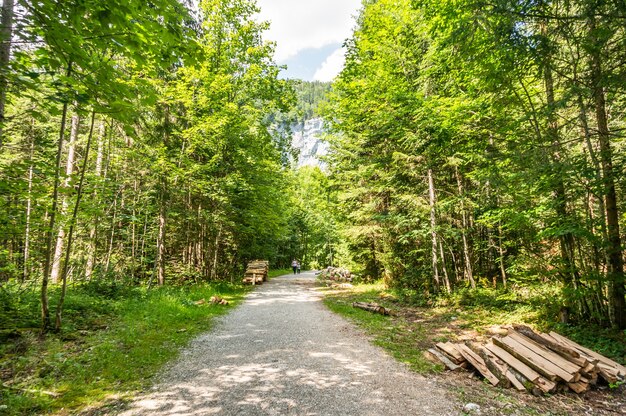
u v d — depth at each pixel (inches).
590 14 204.8
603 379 200.1
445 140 393.4
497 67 274.5
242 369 211.8
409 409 159.6
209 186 614.5
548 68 268.1
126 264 642.8
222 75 595.2
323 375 202.7
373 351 257.1
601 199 298.0
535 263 374.0
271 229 900.6
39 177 217.3
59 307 264.5
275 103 727.7
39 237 412.5
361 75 556.4
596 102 268.8
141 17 123.3
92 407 156.1
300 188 1975.9
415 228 564.4
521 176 277.0
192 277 660.7
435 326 348.2
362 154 700.0
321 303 510.6
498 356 218.4
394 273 628.7
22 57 126.7
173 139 576.7
